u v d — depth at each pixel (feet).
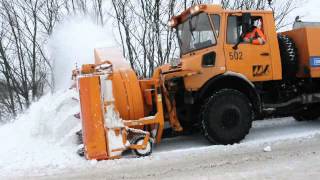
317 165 18.94
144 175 18.71
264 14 25.43
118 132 21.70
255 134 27.53
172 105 24.54
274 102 26.99
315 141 23.94
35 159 21.83
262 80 25.18
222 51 24.27
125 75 23.31
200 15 25.39
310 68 26.68
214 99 23.94
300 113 30.53
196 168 19.44
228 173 18.38
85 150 21.43
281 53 26.73
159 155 22.25
